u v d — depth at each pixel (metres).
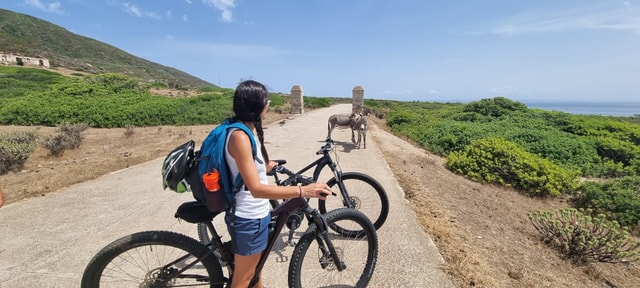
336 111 27.27
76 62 100.12
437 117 22.34
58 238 3.76
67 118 16.16
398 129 17.66
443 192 6.38
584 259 4.21
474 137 13.03
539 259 4.11
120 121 16.03
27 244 3.60
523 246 4.46
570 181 7.88
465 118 20.47
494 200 6.68
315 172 3.50
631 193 6.66
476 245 4.08
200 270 2.89
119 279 2.75
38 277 3.02
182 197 5.16
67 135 9.82
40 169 6.89
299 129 14.48
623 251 4.05
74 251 3.49
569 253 4.32
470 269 3.30
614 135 16.22
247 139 1.78
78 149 9.50
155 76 141.62
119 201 4.96
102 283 2.73
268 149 9.49
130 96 22.70
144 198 5.11
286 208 2.28
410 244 3.73
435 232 4.17
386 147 11.09
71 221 4.23
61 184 5.66
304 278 3.02
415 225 4.27
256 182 1.78
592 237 4.12
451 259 3.49
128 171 6.66
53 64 79.62
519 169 7.95
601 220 4.25
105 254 1.97
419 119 19.11
